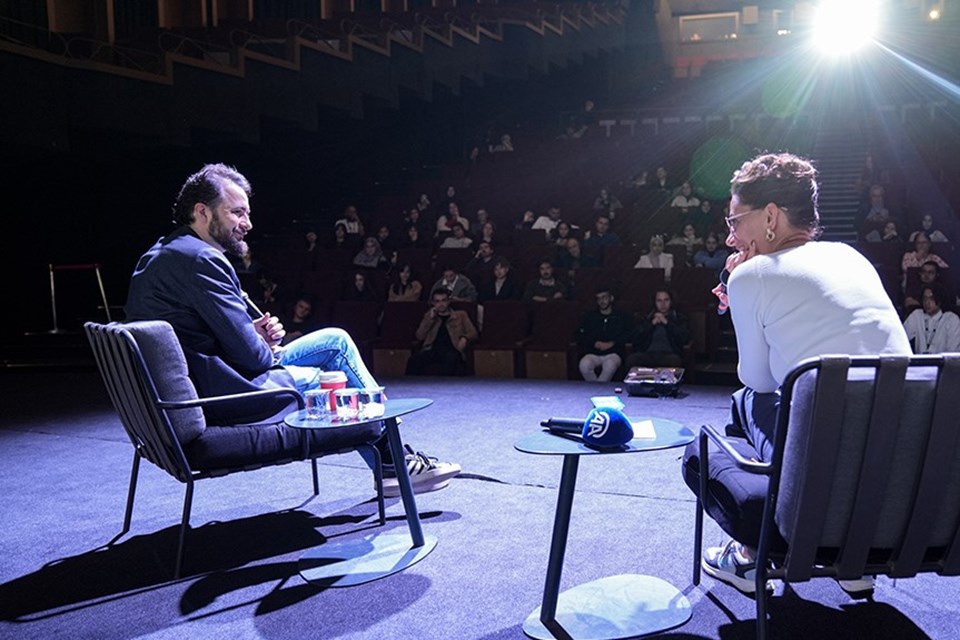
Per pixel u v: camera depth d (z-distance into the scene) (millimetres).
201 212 2924
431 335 7344
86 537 3047
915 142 11570
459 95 13312
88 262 9273
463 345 7246
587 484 3486
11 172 8500
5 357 8484
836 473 1701
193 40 8945
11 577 2682
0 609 2428
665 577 2492
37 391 6867
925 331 6391
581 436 2158
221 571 2662
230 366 2850
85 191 9141
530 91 15742
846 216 10328
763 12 19766
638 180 11102
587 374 6805
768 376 2027
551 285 7578
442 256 8766
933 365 1646
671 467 3705
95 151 8383
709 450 2240
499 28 13633
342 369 3230
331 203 12016
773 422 2035
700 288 7398
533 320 7375
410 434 4629
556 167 11641
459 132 14312
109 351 2705
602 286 7551
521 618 2254
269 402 2875
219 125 8484
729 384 6555
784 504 1753
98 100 7316
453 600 2379
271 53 9719
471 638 2148
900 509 1737
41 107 6875
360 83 10500
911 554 1770
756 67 17484
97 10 9508
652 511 3109
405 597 2410
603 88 18109
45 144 6914
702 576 2496
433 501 3320
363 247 9211
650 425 2268
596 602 2314
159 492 3596
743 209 2080
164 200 9758
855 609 2256
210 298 2732
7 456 4480
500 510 3174
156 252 2820
